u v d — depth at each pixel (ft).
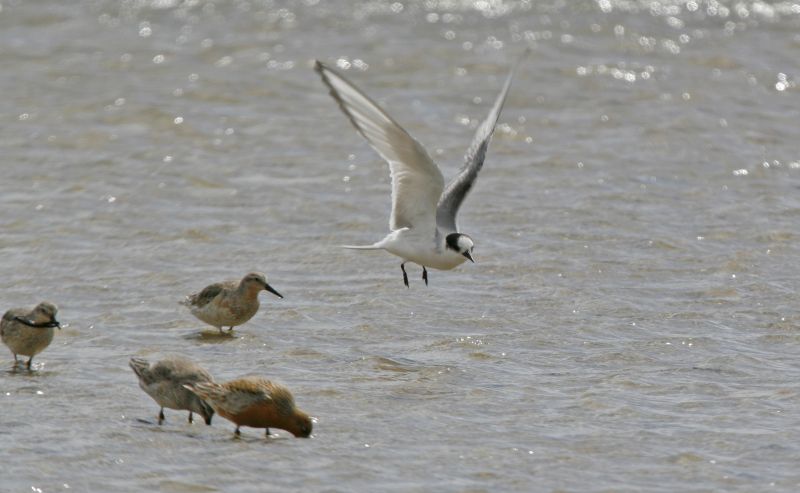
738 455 39.09
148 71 102.32
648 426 41.68
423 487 36.50
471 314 55.52
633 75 102.47
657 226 69.92
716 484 36.88
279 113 92.99
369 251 65.77
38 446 39.22
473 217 71.15
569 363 48.93
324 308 56.54
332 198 75.20
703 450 39.47
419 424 41.75
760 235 68.39
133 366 42.80
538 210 72.49
